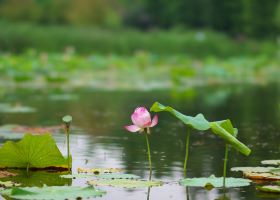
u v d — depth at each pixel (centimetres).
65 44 3052
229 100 1259
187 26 4553
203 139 719
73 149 634
